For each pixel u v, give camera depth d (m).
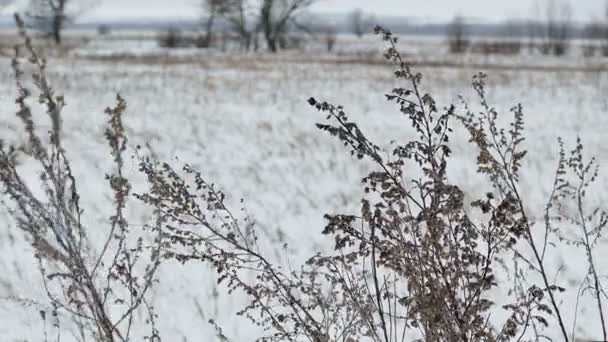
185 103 14.14
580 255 4.71
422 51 52.00
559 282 4.16
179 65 26.98
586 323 3.57
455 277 2.35
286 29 53.44
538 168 7.73
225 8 50.78
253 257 4.44
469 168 7.61
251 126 11.02
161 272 4.08
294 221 5.49
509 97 16.70
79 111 11.57
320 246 4.77
